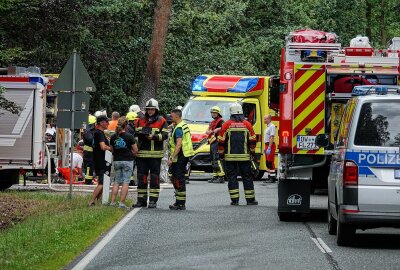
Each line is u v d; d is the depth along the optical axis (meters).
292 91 34.59
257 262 25.39
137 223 34.34
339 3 104.94
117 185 39.88
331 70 34.47
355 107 27.88
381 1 104.94
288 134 34.59
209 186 53.47
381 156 27.38
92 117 52.06
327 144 32.22
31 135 50.50
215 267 24.48
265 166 62.12
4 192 47.28
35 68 52.53
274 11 105.75
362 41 36.75
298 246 28.58
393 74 34.53
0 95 41.31
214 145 56.72
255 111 62.12
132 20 84.75
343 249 27.94
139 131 40.41
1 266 23.17
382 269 24.25
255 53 99.06
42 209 38.47
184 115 62.00
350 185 27.44
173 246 28.45
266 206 41.25
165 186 52.50
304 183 35.09
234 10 96.12
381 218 27.33
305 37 35.88
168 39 88.06
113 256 26.34
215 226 33.66
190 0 93.19
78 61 42.88
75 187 51.44
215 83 63.00
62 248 26.77
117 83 85.38
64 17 72.06
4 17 64.88
